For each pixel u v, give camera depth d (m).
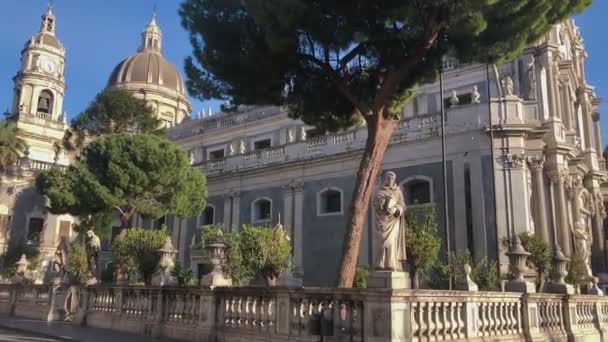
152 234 22.81
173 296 14.62
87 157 31.97
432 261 19.84
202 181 33.94
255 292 11.80
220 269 14.22
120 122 41.47
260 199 33.69
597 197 33.47
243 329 12.00
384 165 27.97
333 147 30.67
